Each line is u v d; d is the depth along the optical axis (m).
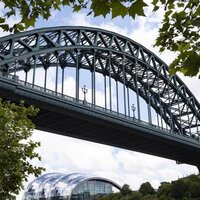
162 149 108.06
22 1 7.42
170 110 112.25
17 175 18.16
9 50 63.16
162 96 113.56
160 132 93.75
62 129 80.56
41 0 7.41
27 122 19.66
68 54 83.75
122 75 97.88
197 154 117.81
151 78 108.44
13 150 18.50
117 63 98.06
